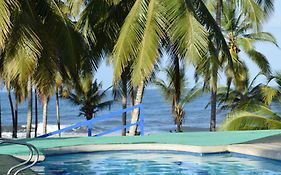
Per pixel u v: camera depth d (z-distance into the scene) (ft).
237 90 105.19
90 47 73.00
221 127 73.31
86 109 153.38
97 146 48.21
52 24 57.52
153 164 42.78
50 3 58.03
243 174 37.96
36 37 50.62
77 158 45.52
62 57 57.31
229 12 104.12
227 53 63.57
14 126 122.21
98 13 69.77
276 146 45.62
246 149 44.91
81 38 63.41
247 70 104.68
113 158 45.73
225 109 107.45
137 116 71.41
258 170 39.40
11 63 49.88
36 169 40.01
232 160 43.98
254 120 72.08
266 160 43.01
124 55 56.03
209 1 89.76
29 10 53.21
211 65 64.39
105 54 75.61
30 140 51.67
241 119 72.18
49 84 53.47
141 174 38.75
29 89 83.35
